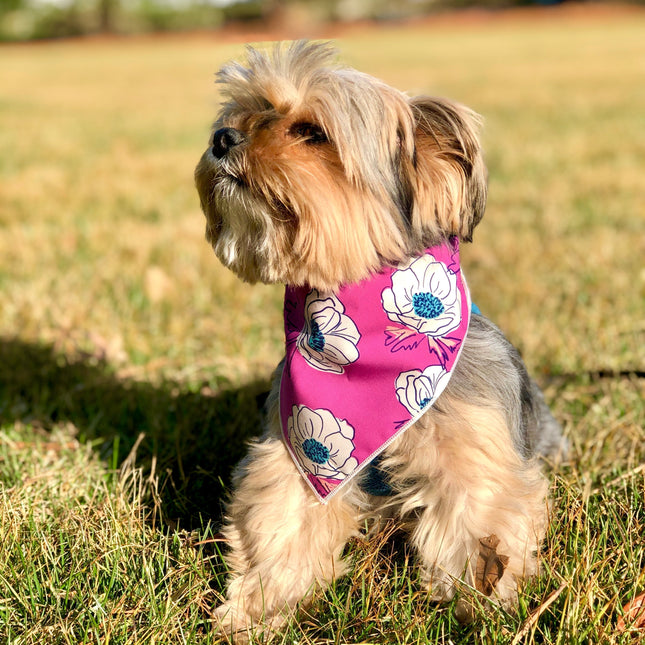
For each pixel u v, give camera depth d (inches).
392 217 26.5
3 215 68.0
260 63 27.5
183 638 24.7
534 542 26.7
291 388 27.2
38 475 30.4
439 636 25.5
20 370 38.7
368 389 26.7
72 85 216.7
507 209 71.1
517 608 25.5
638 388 36.3
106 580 26.5
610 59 246.4
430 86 178.1
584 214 67.2
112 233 62.0
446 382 26.3
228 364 39.4
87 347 41.1
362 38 422.9
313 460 27.1
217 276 51.9
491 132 116.5
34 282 48.6
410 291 26.4
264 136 26.4
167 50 400.8
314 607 26.3
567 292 47.4
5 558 26.7
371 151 26.3
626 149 98.1
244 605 26.7
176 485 31.4
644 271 49.8
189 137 120.3
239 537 27.9
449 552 26.5
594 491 29.3
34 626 25.1
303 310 27.4
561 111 136.5
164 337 42.4
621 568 26.4
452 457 26.4
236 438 34.0
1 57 366.0
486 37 397.1
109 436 33.9
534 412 30.9
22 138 119.0
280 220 26.5
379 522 28.6
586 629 24.4
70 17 513.3
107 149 109.0
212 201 28.0
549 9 545.0
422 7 571.5
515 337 41.6
